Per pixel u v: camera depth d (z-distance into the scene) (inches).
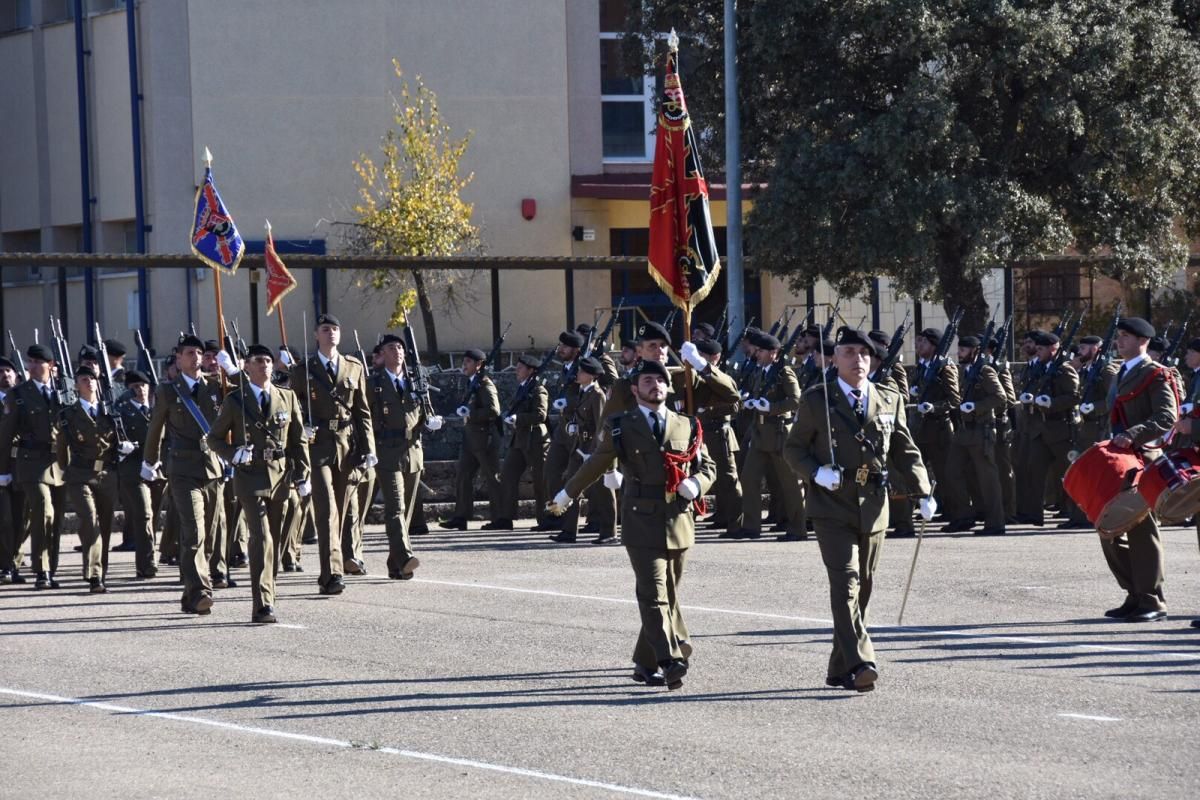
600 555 1307.8
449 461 1689.2
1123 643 871.7
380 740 669.3
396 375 1205.7
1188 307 2113.7
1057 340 1487.5
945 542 1374.3
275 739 674.2
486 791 586.2
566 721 698.8
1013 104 1886.1
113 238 2576.3
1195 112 1867.6
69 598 1106.1
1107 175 1916.8
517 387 1696.6
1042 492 1494.8
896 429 764.6
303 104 2498.8
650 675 772.0
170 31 2454.5
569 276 1877.5
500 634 920.3
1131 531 943.7
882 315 2536.9
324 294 2025.1
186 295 2463.1
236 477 995.9
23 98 2664.9
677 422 767.7
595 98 2632.9
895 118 1740.9
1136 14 1814.7
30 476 1159.6
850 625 738.2
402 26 2536.9
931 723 685.9
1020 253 1846.7
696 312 2628.0
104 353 1264.8
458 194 2500.0
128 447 1159.6
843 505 747.4
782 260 1872.5
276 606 1044.5
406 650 873.5
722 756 633.0
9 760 644.7
